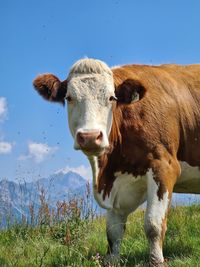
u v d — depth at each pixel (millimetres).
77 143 3764
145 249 4578
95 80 3986
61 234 4914
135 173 4215
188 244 4668
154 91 4340
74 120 3934
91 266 3902
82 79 3998
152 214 4043
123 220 4363
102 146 3768
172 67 4664
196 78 4602
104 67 4059
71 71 4094
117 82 4211
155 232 4020
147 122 4211
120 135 4199
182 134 4379
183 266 3857
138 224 5398
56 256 4180
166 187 4109
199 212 5793
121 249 4633
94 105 3922
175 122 4320
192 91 4516
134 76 4355
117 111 4191
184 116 4391
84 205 5211
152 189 4102
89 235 4914
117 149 4211
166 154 4207
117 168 4250
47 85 4109
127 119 4207
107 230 4340
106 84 3990
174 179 4203
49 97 4141
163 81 4426
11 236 5156
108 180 4273
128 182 4258
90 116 3877
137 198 4309
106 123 3949
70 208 5141
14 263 4113
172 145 4250
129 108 4227
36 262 4027
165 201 4086
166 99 4340
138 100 4109
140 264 4109
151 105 4266
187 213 5750
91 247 4590
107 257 4266
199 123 4441
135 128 4191
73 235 4656
